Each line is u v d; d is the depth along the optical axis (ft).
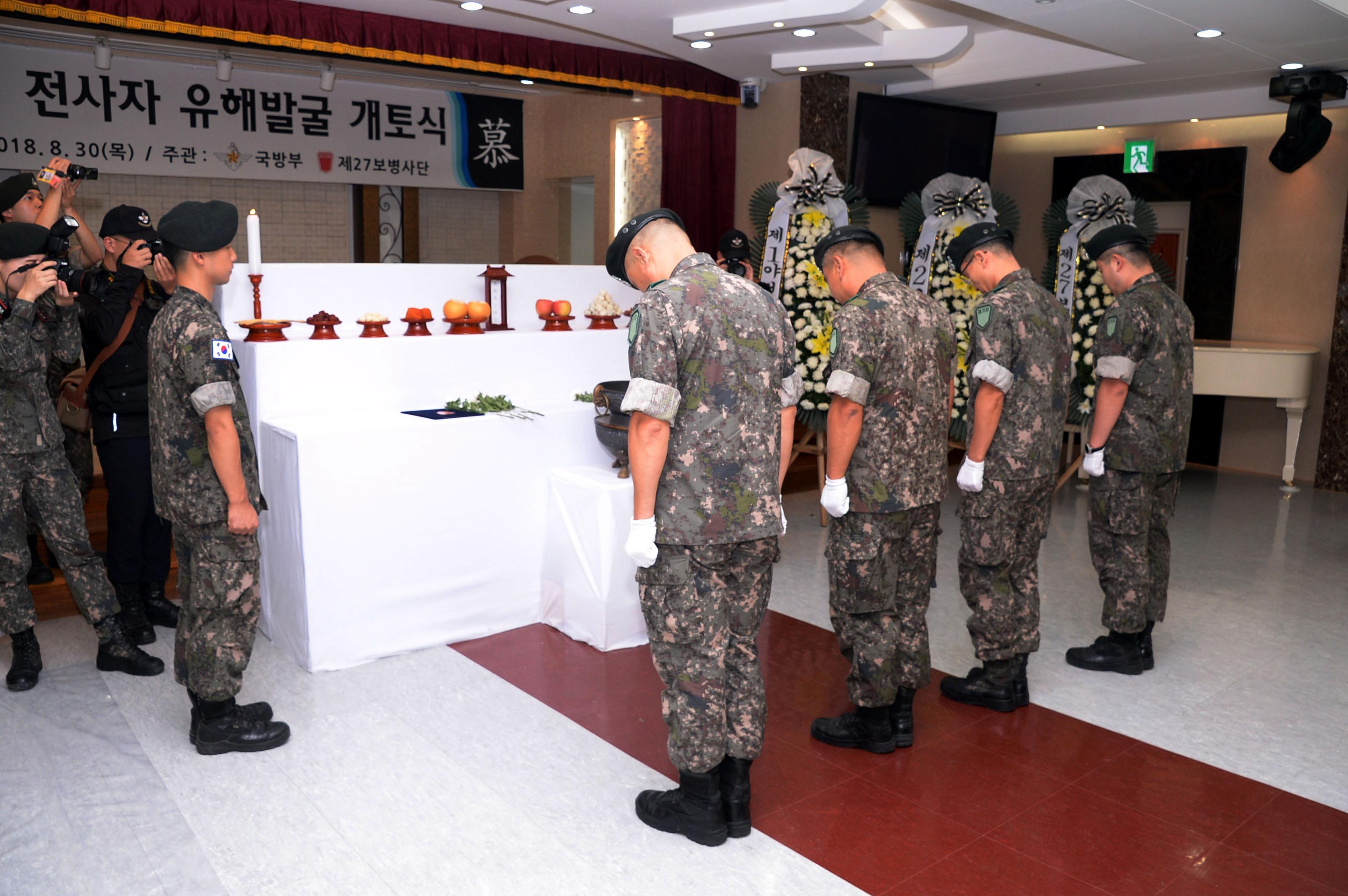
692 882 7.87
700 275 7.86
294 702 11.02
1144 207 22.75
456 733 10.34
